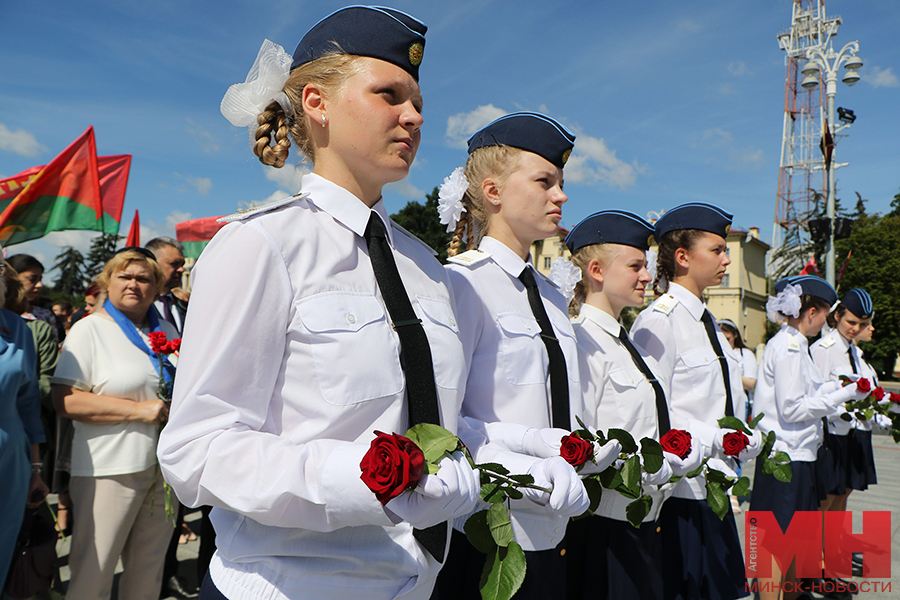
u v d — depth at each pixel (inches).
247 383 41.6
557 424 80.8
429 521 37.6
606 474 72.6
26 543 107.3
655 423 106.7
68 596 115.8
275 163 52.7
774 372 157.2
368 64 47.9
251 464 37.9
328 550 43.0
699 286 135.0
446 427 50.2
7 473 101.4
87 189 184.9
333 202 48.4
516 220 86.6
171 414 40.9
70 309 302.2
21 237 178.7
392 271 49.0
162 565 126.4
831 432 190.5
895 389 800.9
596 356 105.3
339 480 36.8
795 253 1112.8
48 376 137.5
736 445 109.0
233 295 41.4
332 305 44.1
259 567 43.0
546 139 85.5
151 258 134.9
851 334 216.2
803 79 488.4
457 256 86.3
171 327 140.3
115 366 121.3
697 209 134.0
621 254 108.1
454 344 53.0
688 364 127.9
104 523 116.1
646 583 98.2
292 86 50.6
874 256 1211.2
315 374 42.9
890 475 307.9
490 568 45.7
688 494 118.8
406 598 47.6
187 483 39.4
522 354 80.2
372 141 48.0
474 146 95.0
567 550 98.7
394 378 45.2
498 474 49.6
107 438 117.3
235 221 44.3
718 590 115.6
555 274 102.0
